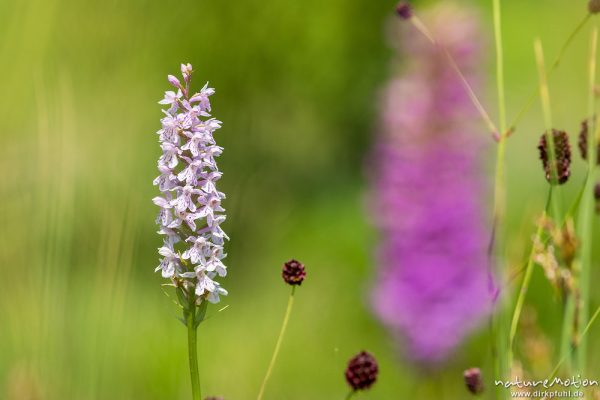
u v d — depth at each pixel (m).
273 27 17.61
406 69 9.21
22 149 8.09
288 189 16.59
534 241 4.95
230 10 16.83
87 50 9.80
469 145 9.16
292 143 17.70
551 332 10.05
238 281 13.12
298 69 18.12
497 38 5.32
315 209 15.43
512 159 15.88
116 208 6.59
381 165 9.44
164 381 8.87
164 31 14.86
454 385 9.34
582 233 4.89
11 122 8.48
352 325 11.55
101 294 6.32
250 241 13.98
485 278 9.28
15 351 5.99
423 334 9.27
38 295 6.27
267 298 12.21
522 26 19.84
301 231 14.44
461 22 9.07
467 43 9.04
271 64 17.80
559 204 5.39
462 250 9.24
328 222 14.70
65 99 7.36
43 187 6.84
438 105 9.10
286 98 17.88
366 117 18.55
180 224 4.12
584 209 4.91
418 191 9.27
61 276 6.49
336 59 18.55
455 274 9.24
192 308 4.18
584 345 4.81
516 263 5.78
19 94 8.90
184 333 10.09
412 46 9.12
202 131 4.05
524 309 5.85
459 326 9.29
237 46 17.00
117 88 9.82
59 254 6.57
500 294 5.03
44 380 5.80
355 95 18.77
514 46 19.72
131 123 9.57
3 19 9.24
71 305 6.41
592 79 5.11
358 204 15.07
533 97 5.22
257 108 17.20
